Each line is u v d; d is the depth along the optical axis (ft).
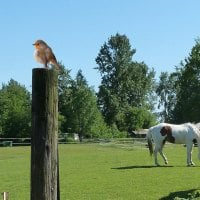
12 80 416.87
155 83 459.73
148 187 68.54
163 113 521.24
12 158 143.84
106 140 282.15
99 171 93.09
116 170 93.97
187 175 82.43
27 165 115.34
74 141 285.23
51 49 25.54
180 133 102.47
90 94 344.28
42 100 23.02
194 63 332.80
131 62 398.42
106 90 391.04
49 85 23.08
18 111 346.95
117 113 391.24
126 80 396.37
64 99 356.59
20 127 344.08
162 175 82.89
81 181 77.36
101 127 349.00
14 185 74.90
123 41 394.52
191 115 342.44
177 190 64.95
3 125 343.87
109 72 396.98
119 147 213.46
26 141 292.40
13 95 374.63
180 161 116.26
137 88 400.67
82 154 156.35
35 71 23.04
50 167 23.16
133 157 134.62
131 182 74.33
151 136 104.12
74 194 63.87
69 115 344.69
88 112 342.64
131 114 395.34
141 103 407.03
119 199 59.31
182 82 342.64
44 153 23.06
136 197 60.49
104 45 397.39
